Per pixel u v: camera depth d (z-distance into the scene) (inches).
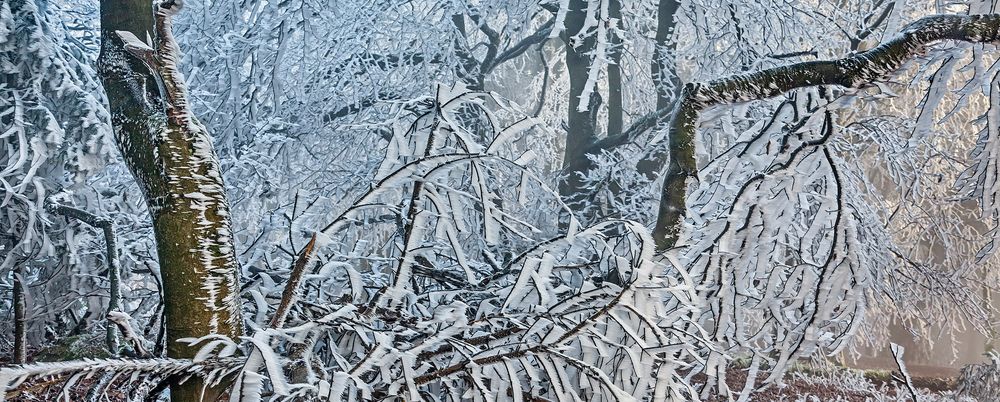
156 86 123.8
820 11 385.1
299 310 131.3
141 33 130.9
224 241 112.3
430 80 370.6
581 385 133.1
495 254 272.5
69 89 248.7
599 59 328.8
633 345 133.6
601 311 117.6
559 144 505.4
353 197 337.1
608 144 374.3
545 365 116.3
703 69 355.6
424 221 131.7
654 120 362.6
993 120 200.8
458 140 152.8
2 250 254.1
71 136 246.4
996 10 202.5
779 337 177.8
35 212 239.1
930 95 191.2
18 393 92.7
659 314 136.4
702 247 164.7
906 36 141.4
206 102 335.3
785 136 168.4
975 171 209.6
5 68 243.8
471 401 136.6
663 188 150.5
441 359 135.9
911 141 197.9
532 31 480.7
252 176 331.3
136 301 261.6
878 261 292.2
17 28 247.4
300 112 360.2
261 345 93.0
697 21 363.3
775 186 167.6
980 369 363.6
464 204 229.9
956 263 375.2
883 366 615.2
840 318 167.8
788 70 146.3
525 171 139.7
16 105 241.4
